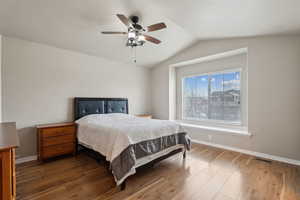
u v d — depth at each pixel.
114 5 2.16
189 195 1.83
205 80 4.22
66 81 3.33
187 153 3.23
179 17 2.46
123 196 1.81
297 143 2.60
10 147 1.20
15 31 2.54
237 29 2.70
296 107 2.60
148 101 5.12
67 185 2.04
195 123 4.43
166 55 4.30
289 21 2.13
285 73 2.68
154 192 1.89
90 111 3.57
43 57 3.02
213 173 2.36
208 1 1.92
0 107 2.52
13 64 2.68
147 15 2.44
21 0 1.95
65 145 2.96
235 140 3.32
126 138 2.04
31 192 1.88
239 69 3.54
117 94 4.28
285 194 1.84
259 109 2.96
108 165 2.42
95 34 2.89
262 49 2.90
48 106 3.08
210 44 3.62
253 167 2.54
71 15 2.32
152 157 2.35
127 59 4.23
